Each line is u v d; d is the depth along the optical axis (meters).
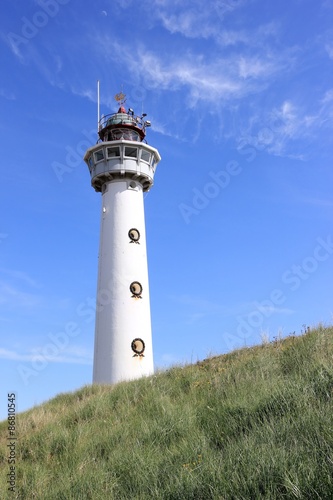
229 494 5.78
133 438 10.09
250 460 6.39
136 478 7.62
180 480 6.66
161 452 8.65
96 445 10.52
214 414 9.73
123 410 13.03
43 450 11.20
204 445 7.97
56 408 16.47
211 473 6.43
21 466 10.42
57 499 7.90
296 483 5.36
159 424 10.21
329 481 5.20
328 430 6.51
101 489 7.71
